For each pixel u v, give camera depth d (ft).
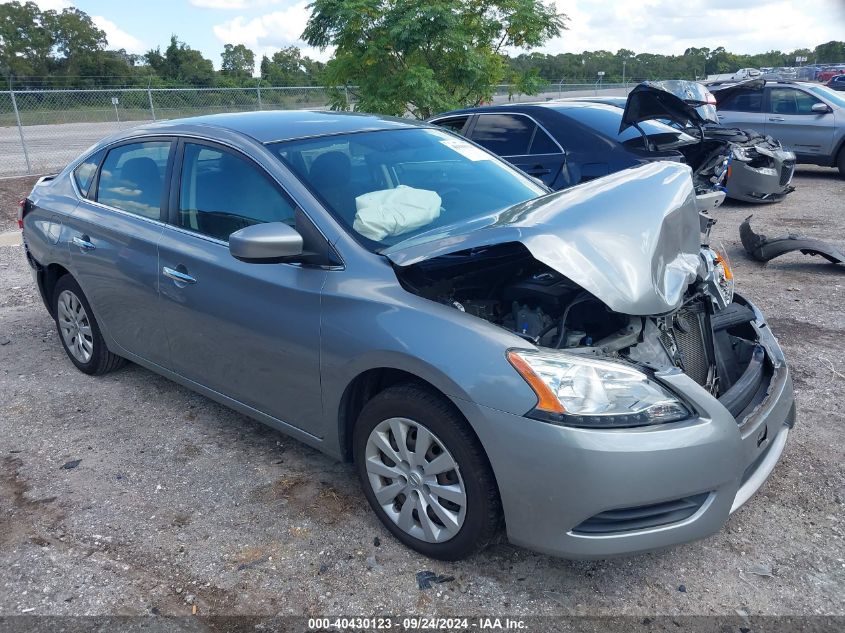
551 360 8.34
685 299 10.16
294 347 10.41
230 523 10.52
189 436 13.14
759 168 33.17
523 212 9.63
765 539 9.89
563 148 23.82
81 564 9.69
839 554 9.53
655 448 7.95
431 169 12.31
